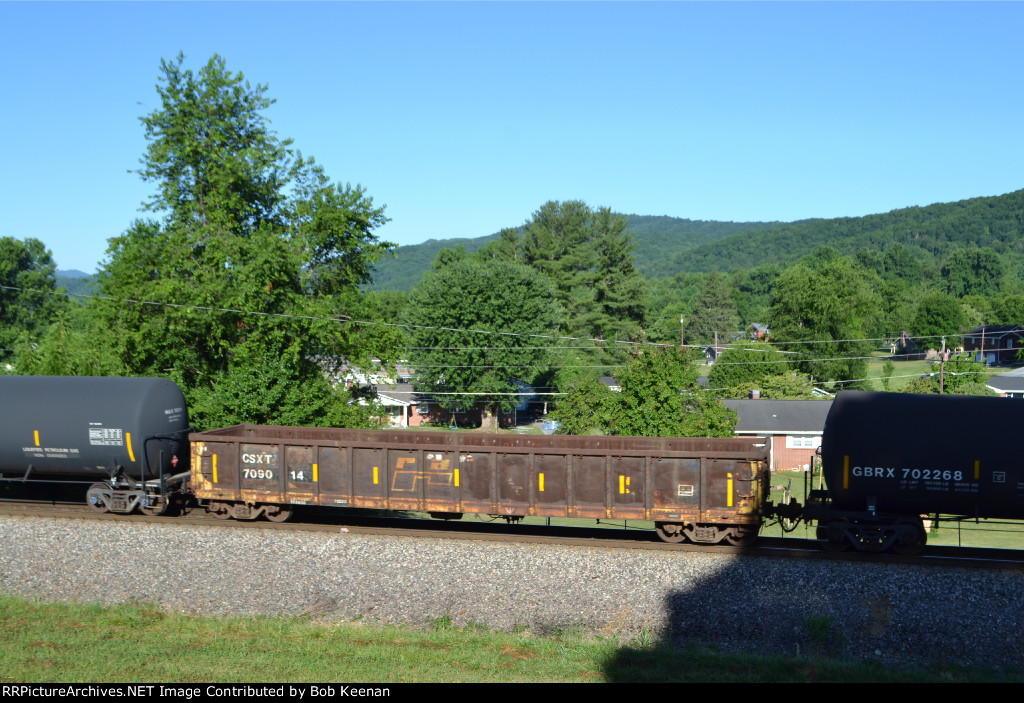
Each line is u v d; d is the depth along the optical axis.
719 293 116.00
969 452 15.12
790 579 15.35
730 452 16.16
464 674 13.21
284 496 18.28
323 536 17.36
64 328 32.31
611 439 19.41
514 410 67.38
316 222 32.56
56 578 18.02
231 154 31.72
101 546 18.12
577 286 87.75
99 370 30.22
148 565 17.80
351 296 33.97
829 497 17.11
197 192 32.22
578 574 16.03
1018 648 14.24
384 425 33.09
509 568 16.30
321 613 16.69
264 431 21.44
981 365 61.44
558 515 17.03
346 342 33.00
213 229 30.67
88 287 31.55
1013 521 16.09
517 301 61.12
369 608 16.53
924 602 14.77
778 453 47.53
